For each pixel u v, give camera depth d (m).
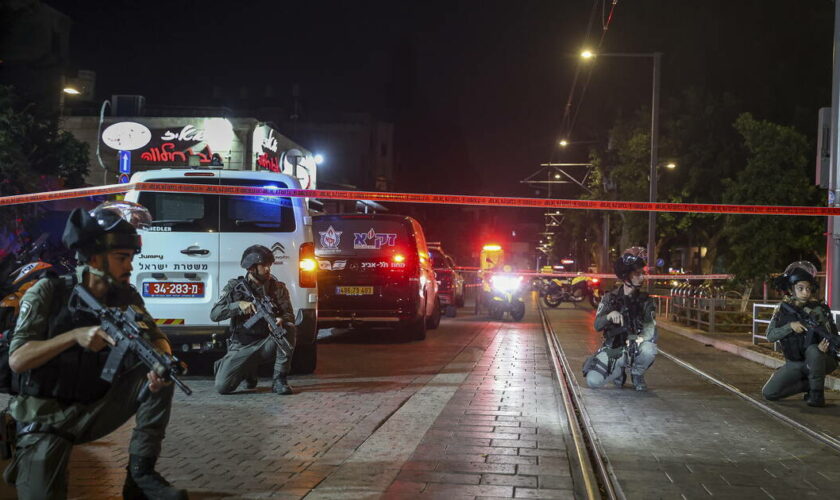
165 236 9.51
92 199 21.70
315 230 15.02
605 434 6.86
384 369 11.23
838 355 8.31
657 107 28.84
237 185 9.85
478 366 11.58
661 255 58.72
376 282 14.81
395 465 5.61
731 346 14.42
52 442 3.73
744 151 36.66
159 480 4.41
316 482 5.21
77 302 3.75
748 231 20.86
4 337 4.48
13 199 9.82
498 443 6.31
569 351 13.84
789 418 7.64
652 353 9.22
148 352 3.64
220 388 8.69
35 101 21.89
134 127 29.38
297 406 8.08
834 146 11.99
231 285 8.70
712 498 5.01
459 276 30.48
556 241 92.94
